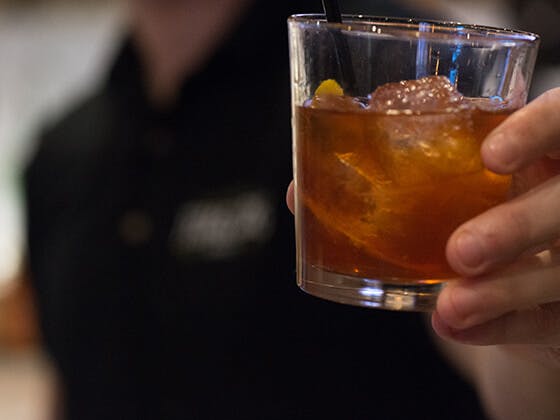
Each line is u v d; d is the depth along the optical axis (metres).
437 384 1.75
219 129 1.81
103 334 1.86
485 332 0.88
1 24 4.32
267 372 1.76
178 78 1.84
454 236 0.79
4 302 3.97
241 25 1.80
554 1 2.26
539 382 1.10
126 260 1.84
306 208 0.88
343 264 0.85
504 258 0.78
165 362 1.81
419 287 0.83
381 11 1.69
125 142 1.90
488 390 1.23
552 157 0.91
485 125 0.80
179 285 1.79
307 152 0.87
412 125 0.79
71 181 1.97
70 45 4.32
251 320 1.75
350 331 1.73
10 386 3.72
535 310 0.88
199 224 1.79
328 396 1.75
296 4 1.82
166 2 1.83
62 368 1.96
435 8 1.76
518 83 0.85
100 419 1.89
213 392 1.79
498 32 0.88
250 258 1.75
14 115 4.38
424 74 0.83
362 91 0.84
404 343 1.74
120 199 1.87
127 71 1.95
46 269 2.03
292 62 0.91
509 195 0.97
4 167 4.38
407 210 0.81
